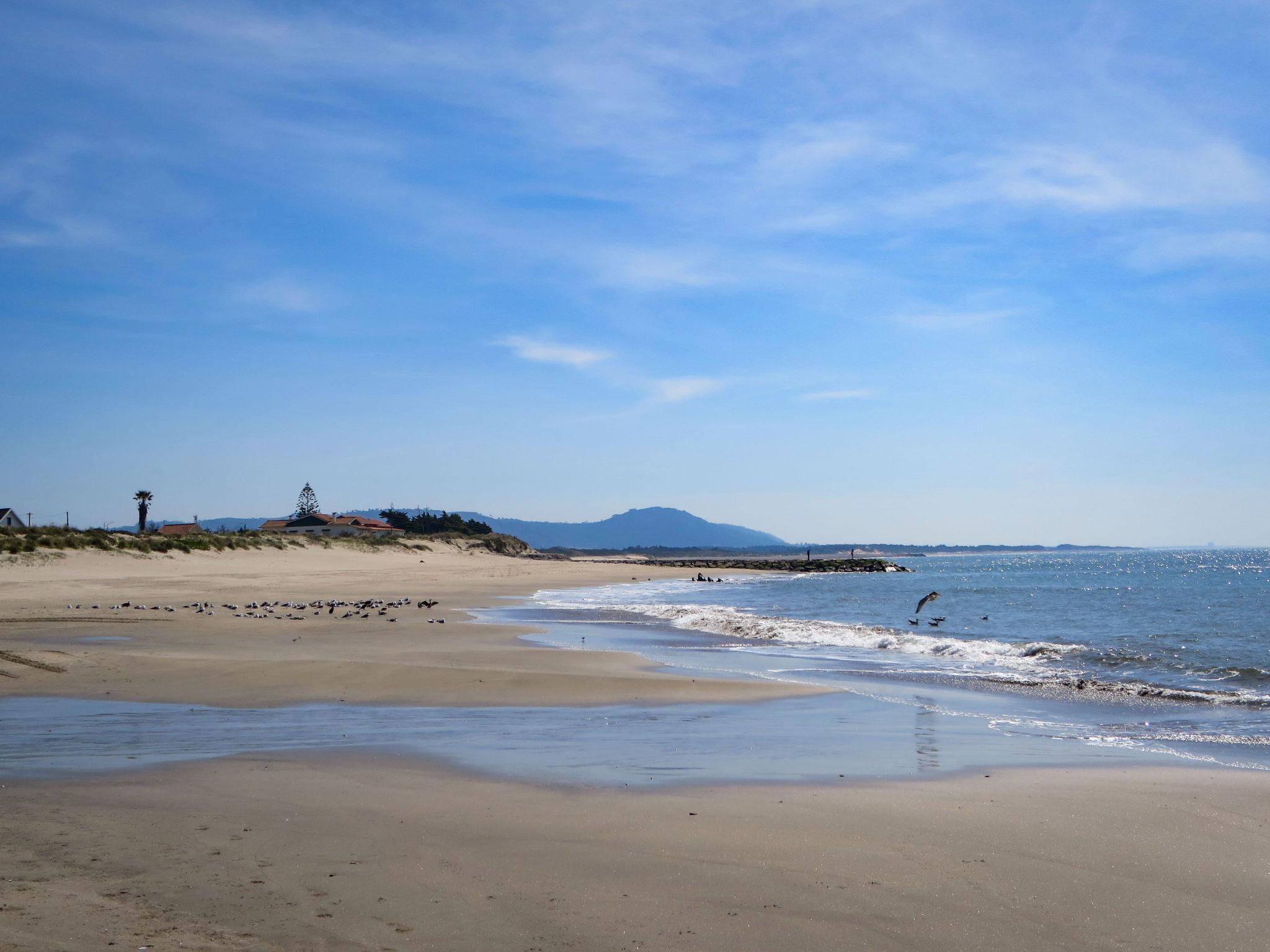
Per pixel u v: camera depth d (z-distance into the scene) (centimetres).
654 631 3188
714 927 604
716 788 990
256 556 7138
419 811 877
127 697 1622
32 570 4878
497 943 566
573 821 850
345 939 564
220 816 851
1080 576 11062
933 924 618
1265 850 783
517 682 1789
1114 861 751
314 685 1744
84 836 775
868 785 1010
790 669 2158
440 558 9912
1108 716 1508
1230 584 8125
